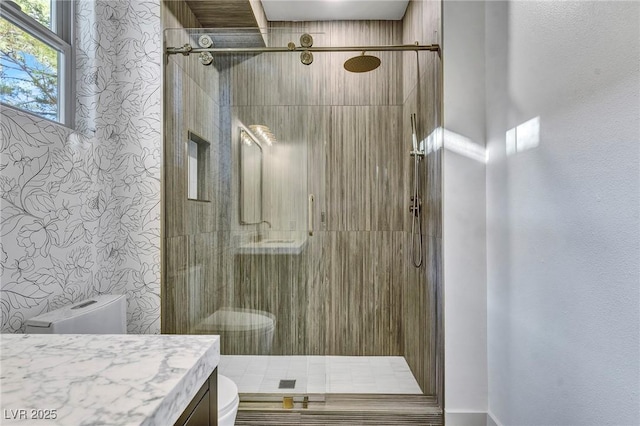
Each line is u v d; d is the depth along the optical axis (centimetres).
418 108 233
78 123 167
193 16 232
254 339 201
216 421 72
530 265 145
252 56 202
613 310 102
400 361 266
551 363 130
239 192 204
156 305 193
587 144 113
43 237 139
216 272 203
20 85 136
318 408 191
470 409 184
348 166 278
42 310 138
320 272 209
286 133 204
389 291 276
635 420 94
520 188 153
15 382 52
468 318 186
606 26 105
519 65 155
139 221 194
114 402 47
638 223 94
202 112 202
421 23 229
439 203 195
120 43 194
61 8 161
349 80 279
